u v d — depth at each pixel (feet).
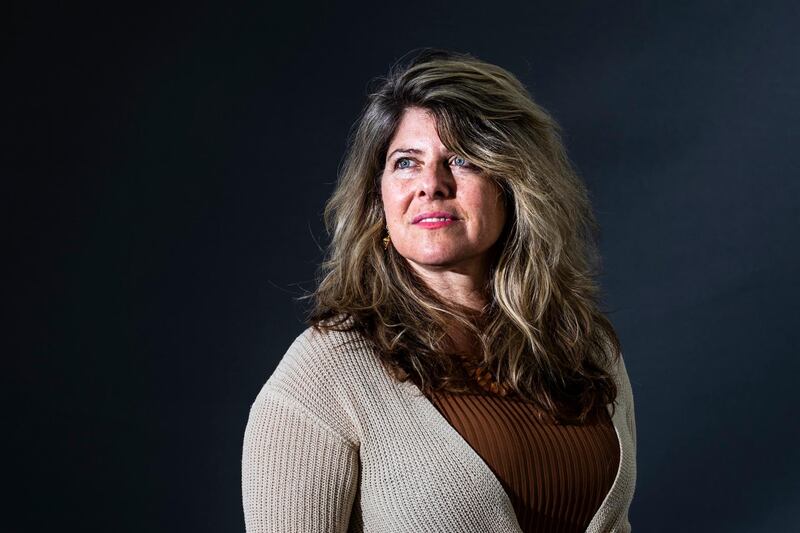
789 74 12.34
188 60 12.44
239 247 12.53
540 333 6.23
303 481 5.57
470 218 5.96
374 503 5.62
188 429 12.35
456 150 5.93
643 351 12.59
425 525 5.52
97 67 12.26
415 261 6.00
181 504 12.29
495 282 6.28
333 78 12.67
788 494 12.28
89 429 12.12
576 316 6.47
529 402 6.03
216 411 12.43
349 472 5.63
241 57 12.53
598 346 6.70
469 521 5.57
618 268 12.61
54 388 12.08
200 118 12.46
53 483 12.02
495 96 6.11
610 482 6.10
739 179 12.45
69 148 12.19
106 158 12.27
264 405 5.74
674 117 12.55
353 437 5.64
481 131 6.02
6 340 12.03
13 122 12.09
